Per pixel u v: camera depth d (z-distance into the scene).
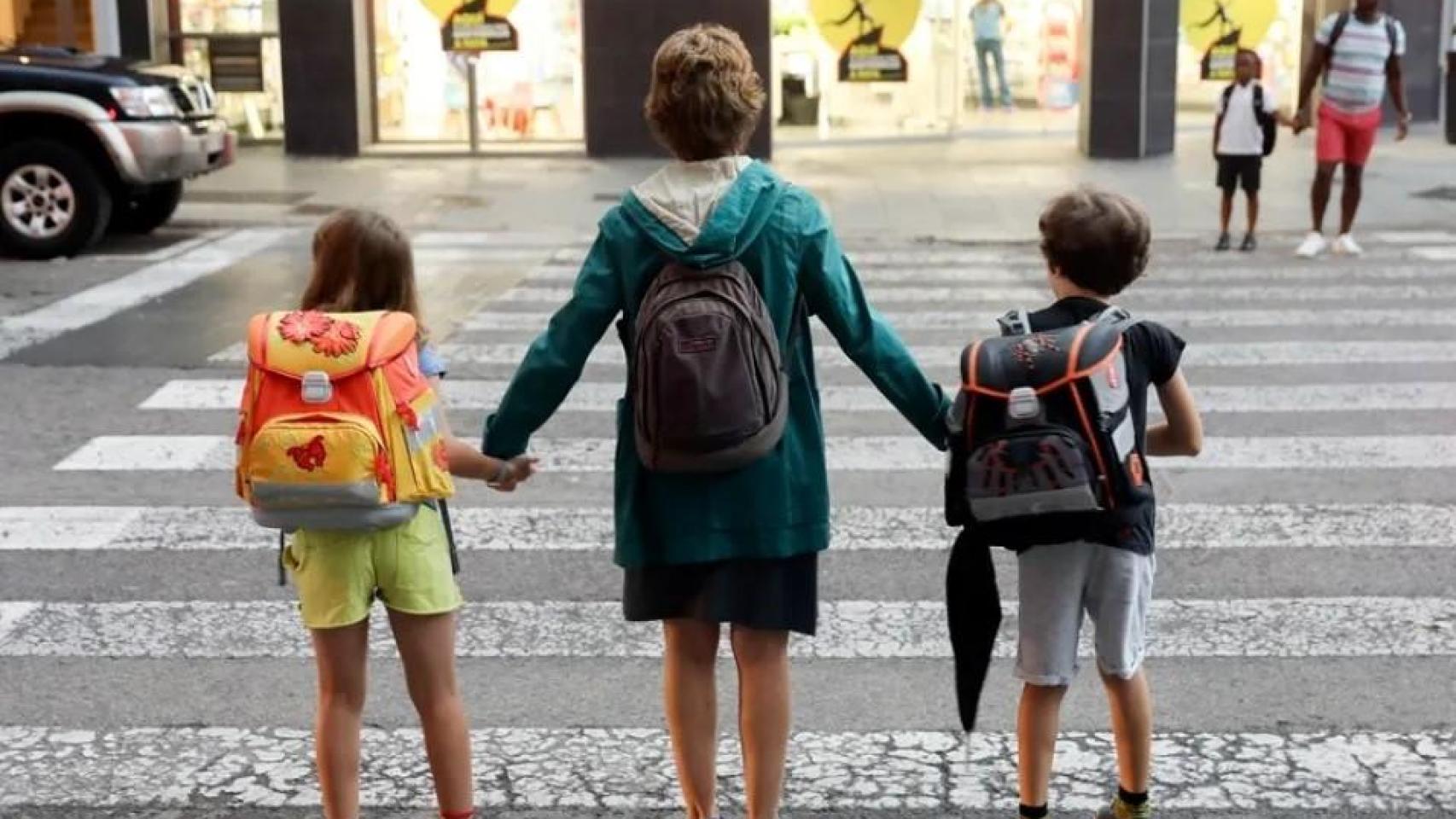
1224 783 5.92
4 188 17.97
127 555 8.63
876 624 7.57
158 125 18.22
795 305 5.05
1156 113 26.97
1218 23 29.31
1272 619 7.56
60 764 6.17
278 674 7.05
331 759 5.27
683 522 4.96
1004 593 7.90
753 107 5.05
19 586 8.15
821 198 22.98
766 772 5.19
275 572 8.35
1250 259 17.95
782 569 5.05
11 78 17.89
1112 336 4.98
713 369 4.74
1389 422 11.10
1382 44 17.58
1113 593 5.11
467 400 11.88
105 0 27.05
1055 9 28.72
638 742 6.34
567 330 5.03
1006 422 4.95
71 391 12.24
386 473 4.99
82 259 18.09
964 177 25.02
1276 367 12.71
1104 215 5.11
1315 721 6.46
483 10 27.12
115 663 7.18
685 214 4.93
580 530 9.02
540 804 5.84
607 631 7.52
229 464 10.38
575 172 25.58
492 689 6.85
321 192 23.59
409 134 27.66
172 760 6.20
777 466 4.97
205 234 19.97
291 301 15.71
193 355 13.40
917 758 6.18
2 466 10.34
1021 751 5.29
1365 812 5.71
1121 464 4.98
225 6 27.66
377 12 27.28
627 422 5.06
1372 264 17.56
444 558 5.32
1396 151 27.25
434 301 15.77
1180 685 6.80
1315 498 9.45
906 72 28.39
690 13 26.62
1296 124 18.06
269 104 28.00
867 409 11.66
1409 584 8.02
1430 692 6.73
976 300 15.69
